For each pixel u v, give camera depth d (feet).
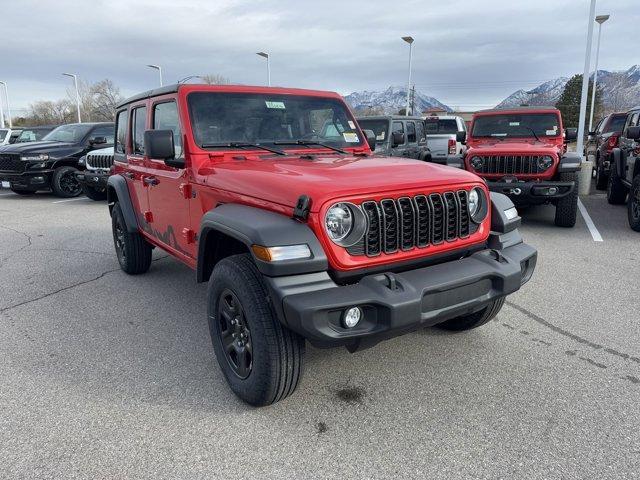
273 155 12.91
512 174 26.30
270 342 9.16
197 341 13.42
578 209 32.01
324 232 8.75
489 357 12.18
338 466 8.45
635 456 8.54
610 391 10.58
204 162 12.23
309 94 14.67
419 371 11.56
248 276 9.42
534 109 31.32
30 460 8.68
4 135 64.54
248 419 9.81
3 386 11.18
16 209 36.96
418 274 9.44
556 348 12.60
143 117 15.65
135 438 9.25
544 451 8.71
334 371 11.61
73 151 42.55
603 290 16.70
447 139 50.88
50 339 13.66
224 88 13.38
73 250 23.73
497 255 10.52
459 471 8.27
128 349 12.98
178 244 13.91
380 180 9.59
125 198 17.54
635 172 26.66
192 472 8.35
